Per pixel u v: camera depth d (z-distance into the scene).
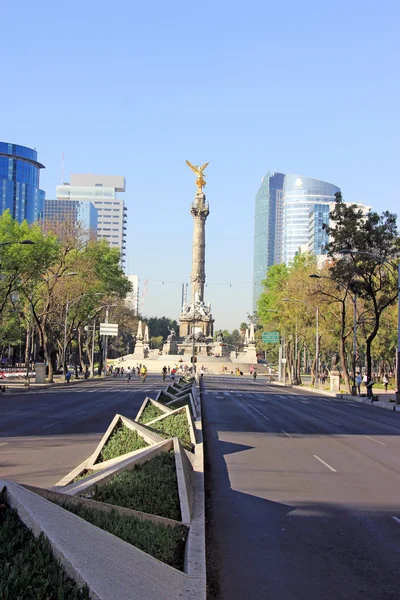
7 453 19.06
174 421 19.14
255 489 14.87
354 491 14.84
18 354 139.25
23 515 5.30
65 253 69.44
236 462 18.92
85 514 6.87
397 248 59.25
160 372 135.38
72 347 111.12
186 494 9.75
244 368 144.38
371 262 58.44
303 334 85.31
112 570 5.32
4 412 34.94
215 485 15.27
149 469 10.41
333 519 12.02
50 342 92.88
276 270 105.56
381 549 10.02
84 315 81.31
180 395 31.08
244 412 38.69
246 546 10.08
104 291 83.62
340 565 9.18
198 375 105.44
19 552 4.91
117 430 14.18
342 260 59.72
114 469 9.98
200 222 151.00
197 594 6.07
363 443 24.72
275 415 37.22
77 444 21.34
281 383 99.44
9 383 71.31
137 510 8.68
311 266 80.69
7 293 56.84
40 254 53.47
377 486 15.54
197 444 18.56
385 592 8.10
